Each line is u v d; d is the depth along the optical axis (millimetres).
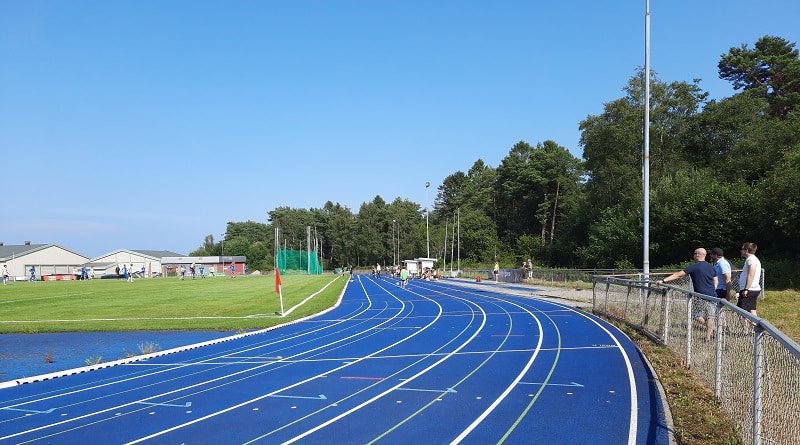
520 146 106500
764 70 54438
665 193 43719
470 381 9422
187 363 12219
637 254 45188
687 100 54750
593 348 12227
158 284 52000
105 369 11797
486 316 20016
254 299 30609
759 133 44250
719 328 7473
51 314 23406
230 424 7391
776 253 34156
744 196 37562
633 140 53406
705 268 11062
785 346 4449
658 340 12336
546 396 8234
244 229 157250
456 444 6363
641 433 6426
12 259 84875
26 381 10555
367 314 22344
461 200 113750
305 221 149250
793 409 4809
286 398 8703
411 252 115562
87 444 6770
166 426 7402
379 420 7371
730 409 6730
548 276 39094
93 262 95625
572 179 86750
